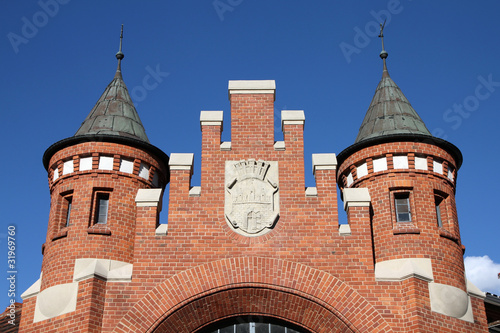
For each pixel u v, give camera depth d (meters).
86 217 21.58
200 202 21.14
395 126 23.56
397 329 19.45
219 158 21.89
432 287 20.36
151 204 21.14
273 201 21.16
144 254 20.38
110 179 22.31
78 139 22.70
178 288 19.91
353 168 23.33
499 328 24.45
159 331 19.66
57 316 20.00
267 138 22.28
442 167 22.92
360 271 20.20
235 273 20.09
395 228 21.58
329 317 19.91
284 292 19.95
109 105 24.55
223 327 20.78
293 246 20.52
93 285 19.75
